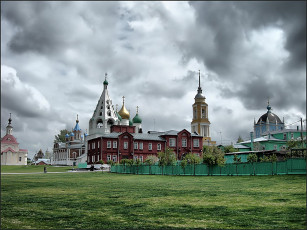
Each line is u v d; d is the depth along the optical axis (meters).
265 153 55.44
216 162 42.88
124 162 62.03
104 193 22.58
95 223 12.26
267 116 132.25
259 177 34.84
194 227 11.39
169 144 85.25
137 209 15.27
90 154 85.94
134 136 83.44
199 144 88.38
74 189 26.00
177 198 19.05
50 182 35.22
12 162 133.50
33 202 18.12
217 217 13.05
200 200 17.97
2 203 17.73
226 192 21.75
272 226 11.38
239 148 91.94
